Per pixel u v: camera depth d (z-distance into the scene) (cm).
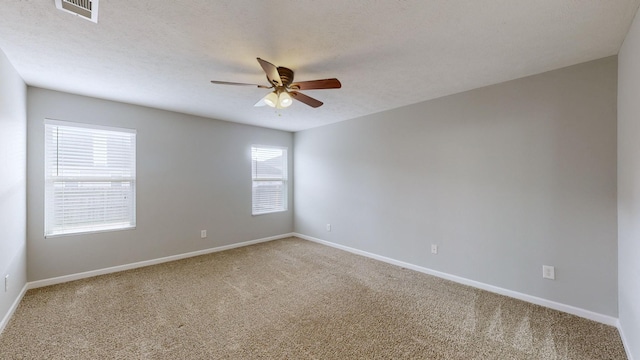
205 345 201
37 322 228
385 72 257
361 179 431
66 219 319
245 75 265
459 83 286
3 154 222
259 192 516
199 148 430
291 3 156
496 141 288
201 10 163
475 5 158
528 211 268
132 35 192
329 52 217
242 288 302
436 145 338
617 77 221
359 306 262
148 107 377
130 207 365
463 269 316
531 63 238
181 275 339
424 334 216
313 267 372
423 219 353
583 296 238
